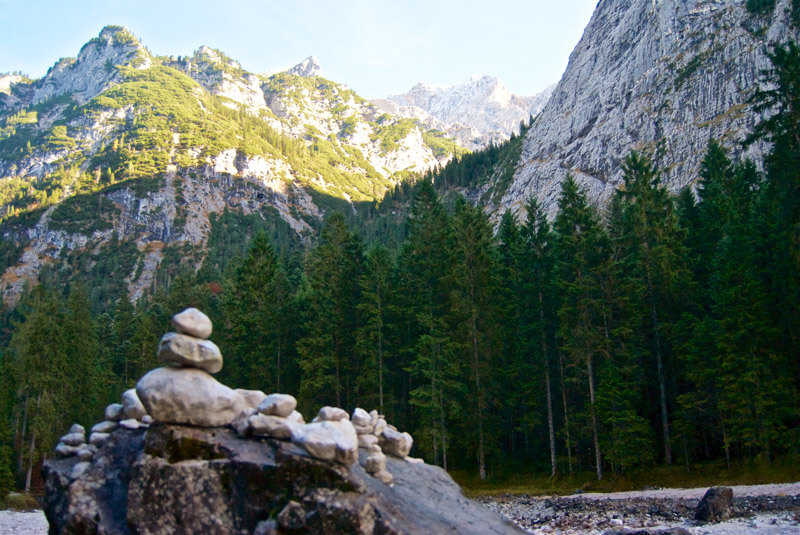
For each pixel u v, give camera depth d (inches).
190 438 357.1
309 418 1738.4
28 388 1800.0
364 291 1779.0
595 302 1517.0
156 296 4510.3
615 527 700.0
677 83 4315.9
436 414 1611.7
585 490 1364.4
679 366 1552.7
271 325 1911.9
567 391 1713.8
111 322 4160.9
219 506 337.7
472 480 1617.9
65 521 368.8
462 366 1675.7
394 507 339.0
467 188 7755.9
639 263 1631.4
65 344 2052.2
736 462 1293.1
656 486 1296.8
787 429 1210.6
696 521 680.4
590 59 5723.4
